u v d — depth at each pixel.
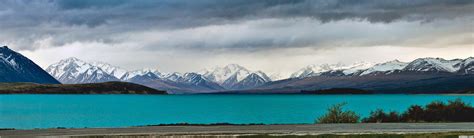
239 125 31.22
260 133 25.88
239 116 84.38
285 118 75.12
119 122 74.56
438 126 31.06
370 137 24.59
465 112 40.75
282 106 131.62
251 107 127.56
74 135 24.45
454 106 41.88
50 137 23.92
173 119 80.31
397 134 25.67
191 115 92.69
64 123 72.69
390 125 32.00
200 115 92.19
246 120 71.81
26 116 92.25
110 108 130.12
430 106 42.91
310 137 24.48
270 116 82.31
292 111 100.12
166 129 27.89
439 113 40.62
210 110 113.38
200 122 70.94
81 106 143.00
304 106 130.00
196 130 27.33
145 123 71.44
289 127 29.72
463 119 39.97
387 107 115.62
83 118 85.88
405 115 41.16
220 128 28.67
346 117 37.66
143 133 25.47
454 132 26.61
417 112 41.22
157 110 117.44
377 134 25.64
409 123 34.09
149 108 130.12
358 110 97.12
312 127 29.88
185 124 32.44
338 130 27.81
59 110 117.69
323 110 104.19
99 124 69.56
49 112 108.25
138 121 76.75
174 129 27.92
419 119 40.25
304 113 91.25
